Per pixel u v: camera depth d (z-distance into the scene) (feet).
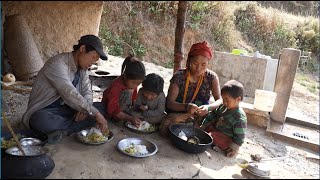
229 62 21.67
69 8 20.79
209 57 11.41
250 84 21.21
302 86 32.27
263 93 14.97
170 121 11.56
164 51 40.91
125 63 11.75
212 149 11.21
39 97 10.37
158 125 12.37
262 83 20.88
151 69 27.48
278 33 44.91
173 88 12.01
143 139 10.72
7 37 17.78
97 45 10.26
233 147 10.83
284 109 15.85
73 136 10.71
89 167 8.86
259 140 13.60
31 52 18.13
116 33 39.50
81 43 10.26
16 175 7.75
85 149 9.88
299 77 36.32
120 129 11.84
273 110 16.08
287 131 15.34
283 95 15.78
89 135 10.43
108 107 11.67
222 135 11.16
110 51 36.40
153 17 42.52
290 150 13.01
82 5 21.44
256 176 9.61
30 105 10.39
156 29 41.91
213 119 11.96
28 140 9.45
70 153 9.51
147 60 38.96
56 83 10.03
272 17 46.11
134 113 12.21
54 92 10.36
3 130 10.57
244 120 10.80
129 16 40.83
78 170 8.64
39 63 18.67
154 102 12.10
